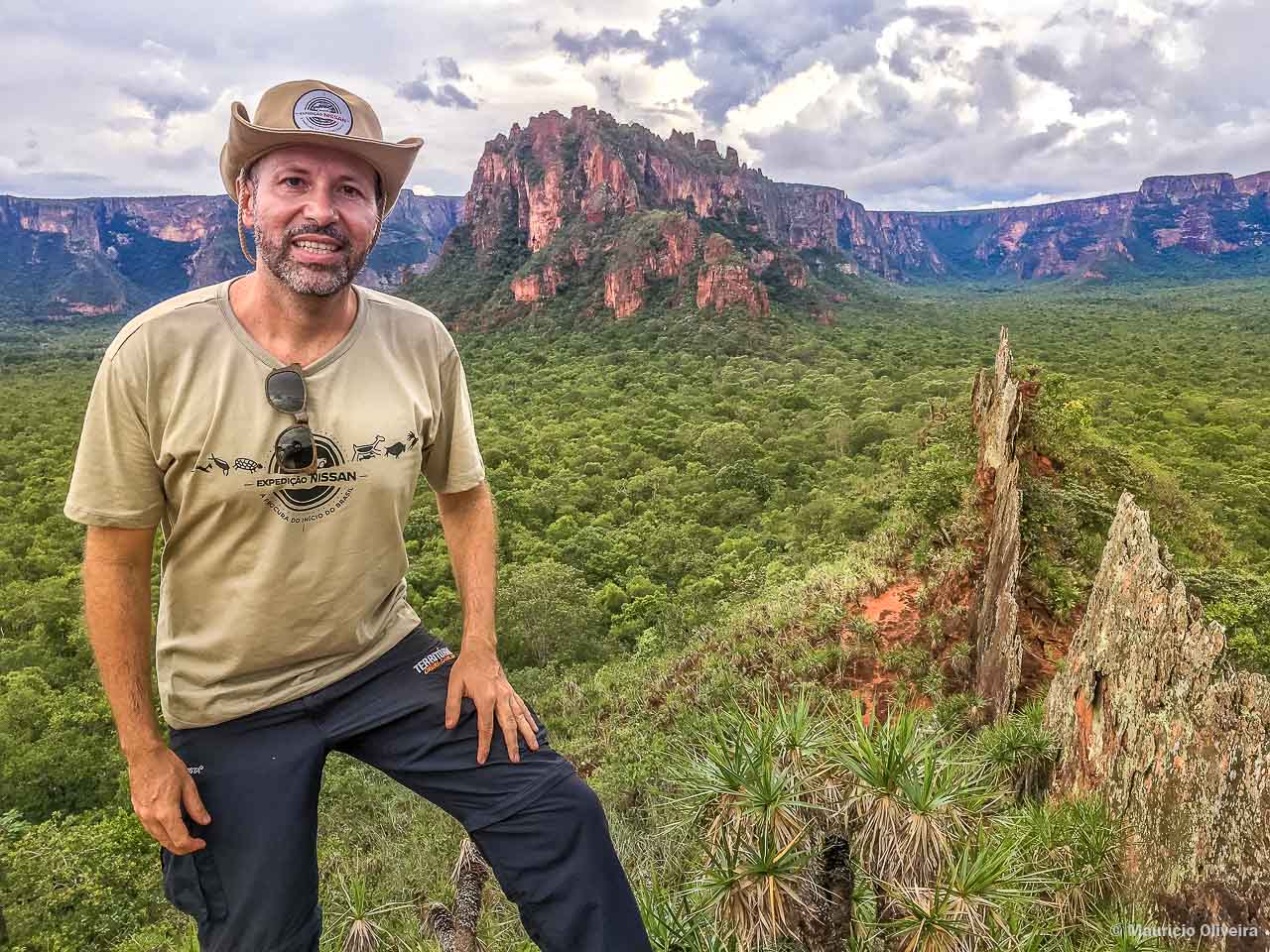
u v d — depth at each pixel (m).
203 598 1.98
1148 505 18.30
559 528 42.88
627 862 6.14
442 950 2.28
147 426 1.85
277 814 1.97
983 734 8.91
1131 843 5.91
